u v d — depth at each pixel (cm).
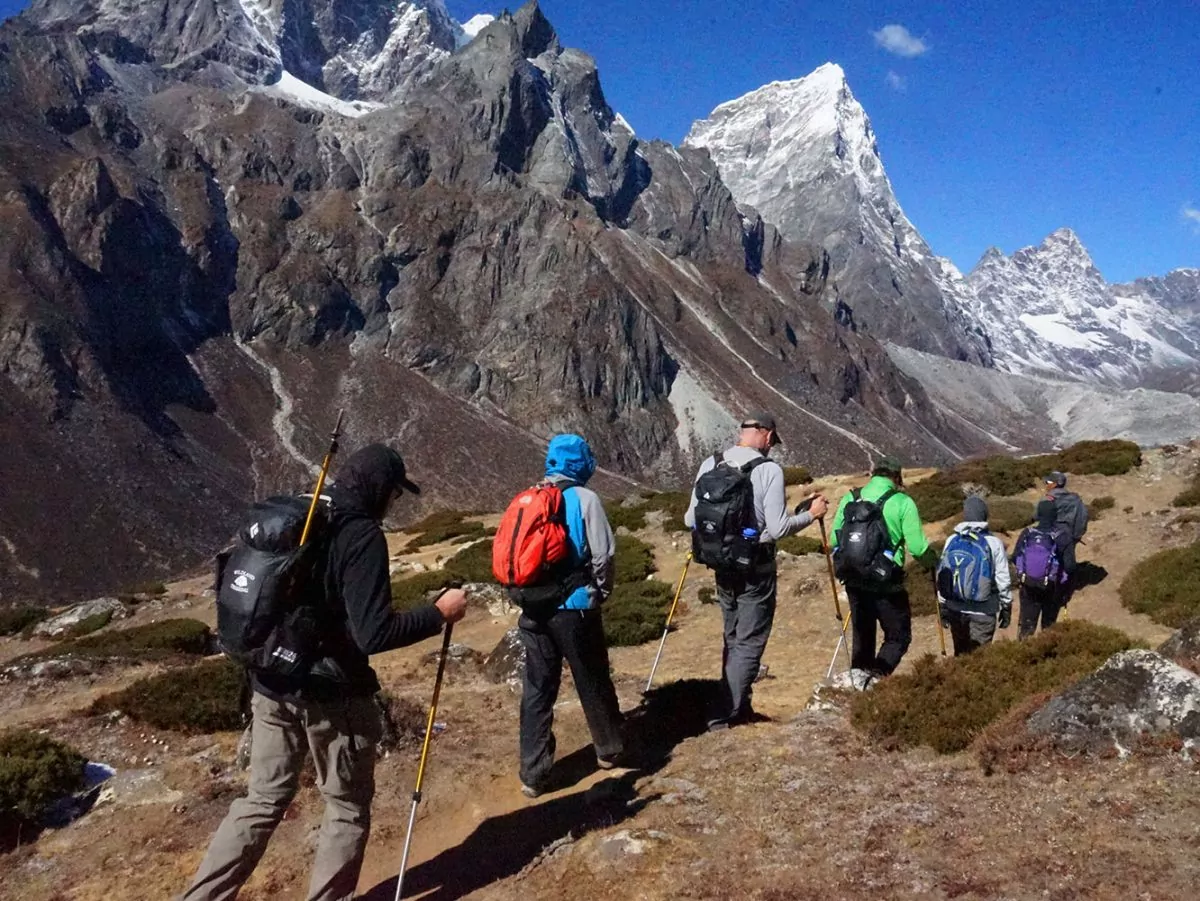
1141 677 643
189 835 750
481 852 670
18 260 18050
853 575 928
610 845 605
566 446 729
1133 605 1498
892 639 941
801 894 513
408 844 589
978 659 832
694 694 943
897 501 916
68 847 750
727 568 775
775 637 1571
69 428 15788
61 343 16888
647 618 1750
